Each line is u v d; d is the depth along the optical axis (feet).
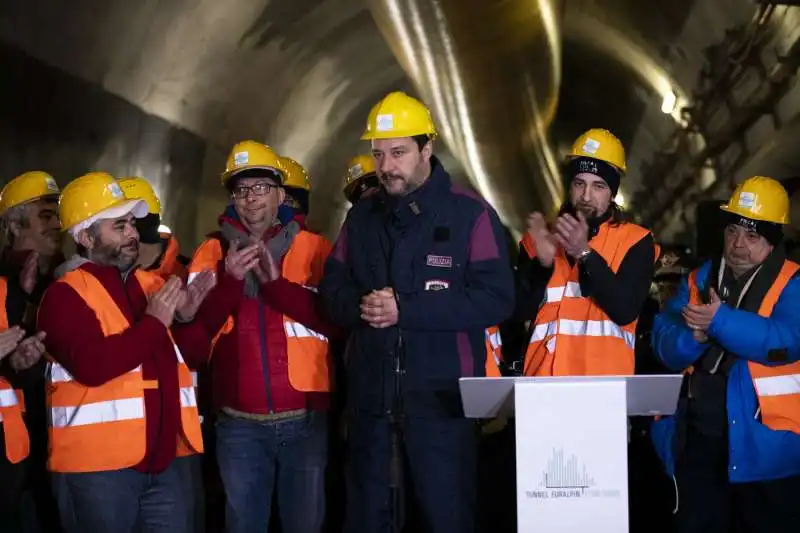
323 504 14.61
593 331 13.51
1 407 13.98
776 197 13.32
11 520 14.42
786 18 31.58
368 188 18.71
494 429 20.90
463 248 12.03
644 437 18.53
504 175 64.54
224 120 36.91
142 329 12.17
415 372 11.85
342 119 50.49
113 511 12.16
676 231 56.44
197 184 36.11
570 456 10.20
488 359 13.76
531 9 31.09
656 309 18.48
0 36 21.71
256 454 14.17
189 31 30.01
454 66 34.32
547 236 14.10
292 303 13.99
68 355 11.96
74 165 26.61
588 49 58.03
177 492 12.93
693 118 48.55
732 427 13.05
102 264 12.73
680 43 45.44
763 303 13.20
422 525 12.09
